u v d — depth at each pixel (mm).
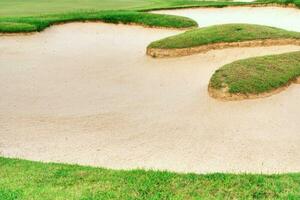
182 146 9727
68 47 18734
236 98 12281
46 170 8070
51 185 7355
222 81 12789
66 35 20453
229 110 11781
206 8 25891
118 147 9695
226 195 6977
